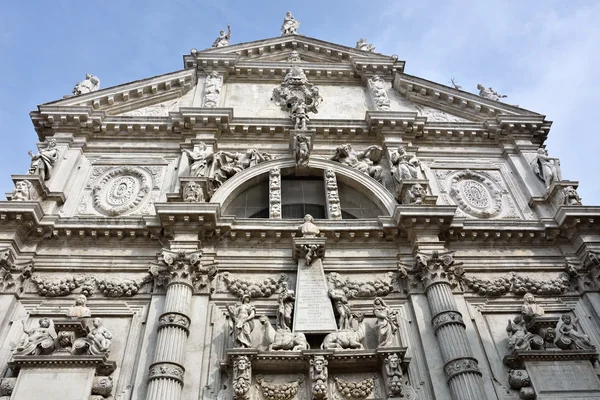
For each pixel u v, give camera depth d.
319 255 13.82
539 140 19.31
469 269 14.47
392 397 11.34
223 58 20.66
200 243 14.00
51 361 11.30
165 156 17.33
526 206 16.86
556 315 13.81
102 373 11.59
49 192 15.09
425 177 17.27
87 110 17.48
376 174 16.86
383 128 18.25
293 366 11.68
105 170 16.70
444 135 18.83
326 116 19.47
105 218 14.30
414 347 12.53
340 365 11.75
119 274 13.67
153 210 15.47
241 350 11.43
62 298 13.12
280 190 16.19
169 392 10.69
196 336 12.19
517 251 15.12
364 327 12.69
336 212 15.59
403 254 14.29
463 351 11.74
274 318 13.09
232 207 16.19
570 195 15.87
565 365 12.25
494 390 11.98
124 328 12.70
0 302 12.45
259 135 18.09
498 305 13.91
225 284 13.66
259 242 14.53
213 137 17.45
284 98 19.73
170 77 19.70
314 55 22.52
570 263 14.79
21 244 13.68
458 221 14.93
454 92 20.38
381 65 21.30
